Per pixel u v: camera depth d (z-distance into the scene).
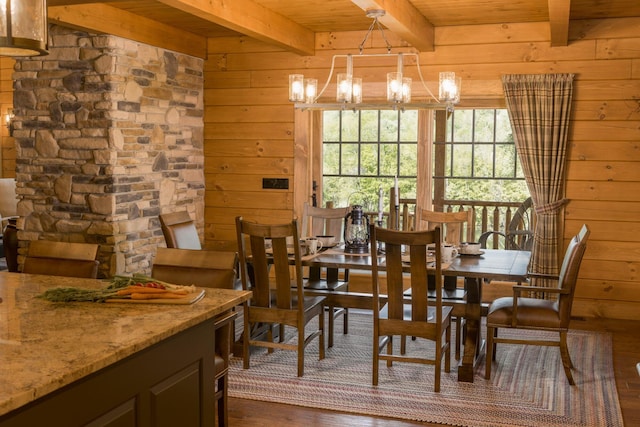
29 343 2.29
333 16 6.02
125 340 2.32
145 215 6.30
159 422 2.53
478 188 6.90
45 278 3.41
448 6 5.56
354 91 5.16
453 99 4.73
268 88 7.06
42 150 6.05
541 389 4.36
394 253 4.19
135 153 6.13
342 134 7.13
